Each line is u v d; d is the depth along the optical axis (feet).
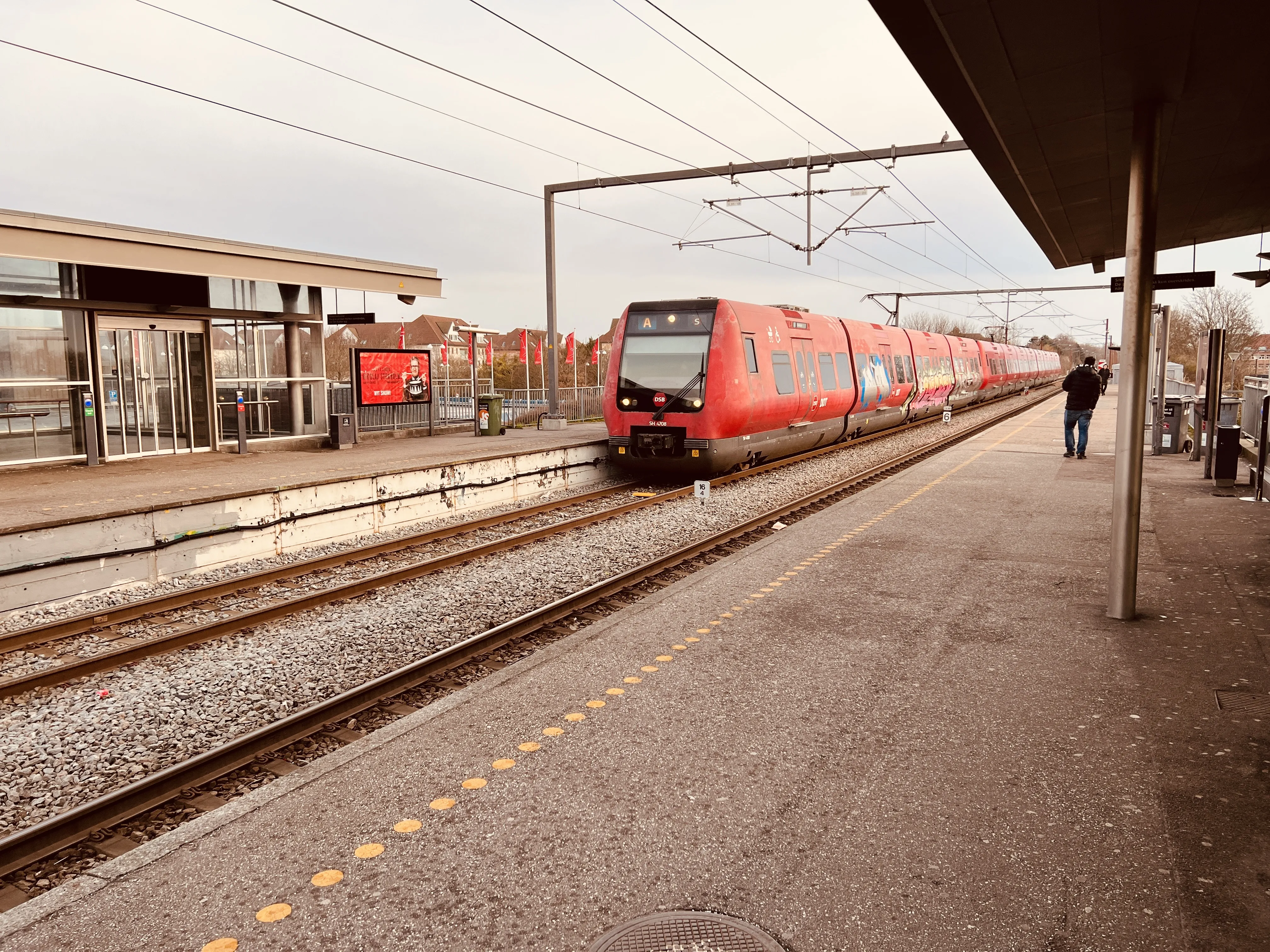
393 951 9.15
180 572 31.55
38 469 44.11
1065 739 14.02
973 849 10.90
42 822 13.29
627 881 10.37
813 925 9.48
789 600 22.66
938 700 15.78
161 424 51.03
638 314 47.98
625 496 46.39
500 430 65.77
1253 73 16.22
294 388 58.80
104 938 9.43
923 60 15.21
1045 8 13.12
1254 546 27.45
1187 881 10.10
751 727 14.79
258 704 17.87
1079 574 24.93
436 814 12.00
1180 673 16.83
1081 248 36.24
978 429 78.79
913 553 27.91
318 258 55.83
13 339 43.98
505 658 20.27
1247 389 48.39
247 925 9.61
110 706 17.81
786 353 53.36
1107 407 105.19
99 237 43.80
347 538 38.45
